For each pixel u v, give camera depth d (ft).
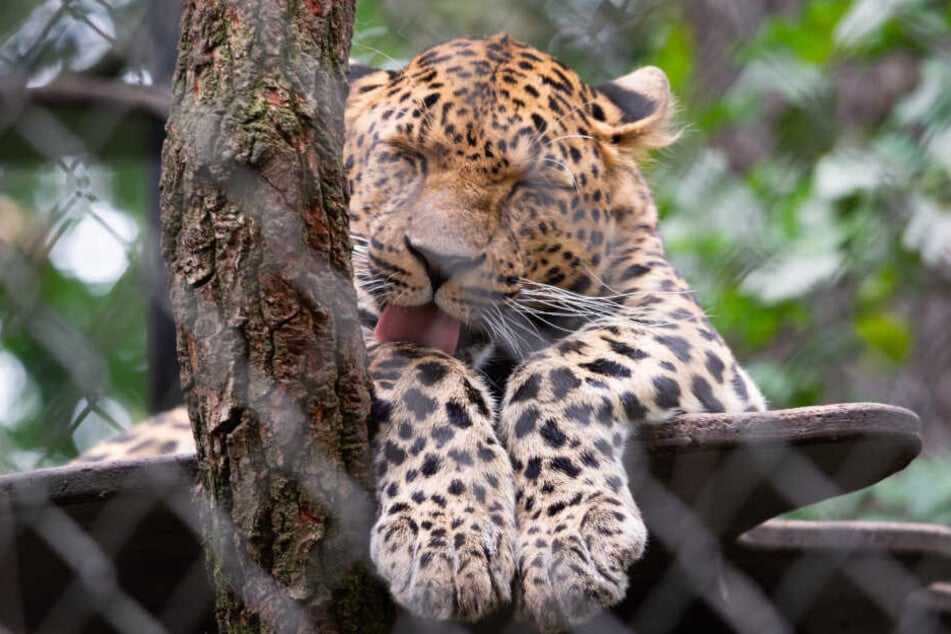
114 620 23.08
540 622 19.07
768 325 41.52
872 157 41.57
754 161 46.96
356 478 18.39
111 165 41.29
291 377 17.39
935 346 47.75
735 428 20.10
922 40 41.78
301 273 17.29
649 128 29.58
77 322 39.40
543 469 20.84
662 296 27.50
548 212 26.63
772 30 42.06
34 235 41.22
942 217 40.40
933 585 31.12
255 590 17.72
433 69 27.35
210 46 17.04
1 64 34.24
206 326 17.33
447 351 24.80
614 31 40.22
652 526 22.81
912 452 20.03
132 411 42.86
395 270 24.88
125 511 19.58
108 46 34.99
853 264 40.83
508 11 38.99
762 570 27.91
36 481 18.72
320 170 17.51
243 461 17.44
